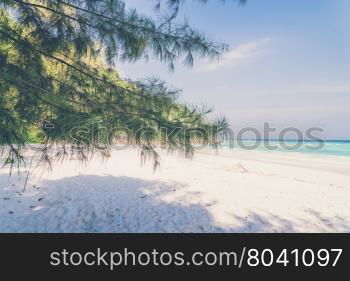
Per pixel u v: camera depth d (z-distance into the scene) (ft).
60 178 22.26
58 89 9.42
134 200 17.54
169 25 9.65
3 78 7.36
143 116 8.50
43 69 9.74
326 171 38.19
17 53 9.19
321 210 17.16
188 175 27.25
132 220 14.24
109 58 10.58
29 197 16.78
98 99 9.52
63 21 9.55
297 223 14.82
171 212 15.65
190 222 14.29
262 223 14.61
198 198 18.70
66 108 7.93
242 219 15.07
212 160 44.45
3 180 20.12
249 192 20.95
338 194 21.56
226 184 23.50
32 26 9.64
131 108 9.10
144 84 9.91
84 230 12.82
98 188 19.93
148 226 13.58
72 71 10.39
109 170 27.68
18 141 7.00
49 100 7.84
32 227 12.71
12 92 7.98
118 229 13.11
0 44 8.80
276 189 22.38
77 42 9.65
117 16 9.32
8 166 24.53
